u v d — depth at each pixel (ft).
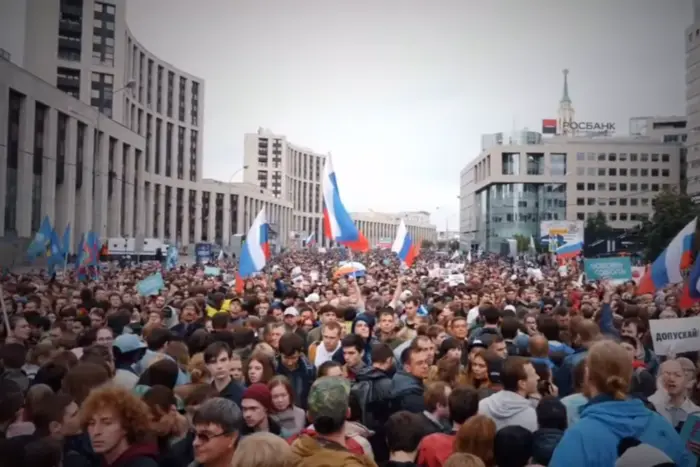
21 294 52.21
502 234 436.35
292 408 18.65
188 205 377.50
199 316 36.55
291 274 102.73
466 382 21.99
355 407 19.61
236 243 211.20
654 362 28.30
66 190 183.11
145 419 13.44
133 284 63.46
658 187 422.00
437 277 87.56
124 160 242.58
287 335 24.68
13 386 17.39
